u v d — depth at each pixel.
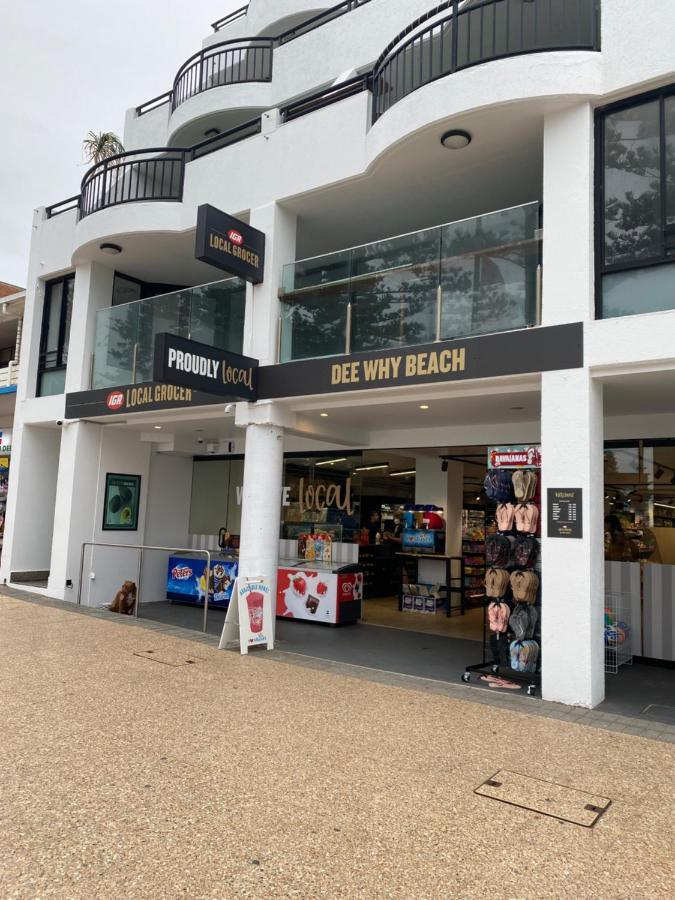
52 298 12.62
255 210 8.85
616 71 6.00
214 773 4.06
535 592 6.39
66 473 11.23
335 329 8.02
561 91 6.09
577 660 5.73
